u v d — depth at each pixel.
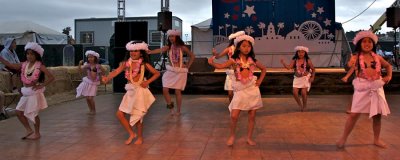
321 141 5.77
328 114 8.29
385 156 4.93
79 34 29.62
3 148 5.50
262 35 16.73
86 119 7.86
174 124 7.22
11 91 10.61
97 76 8.62
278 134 6.27
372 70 5.16
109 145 5.63
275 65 16.77
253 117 5.55
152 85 13.08
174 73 8.10
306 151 5.20
